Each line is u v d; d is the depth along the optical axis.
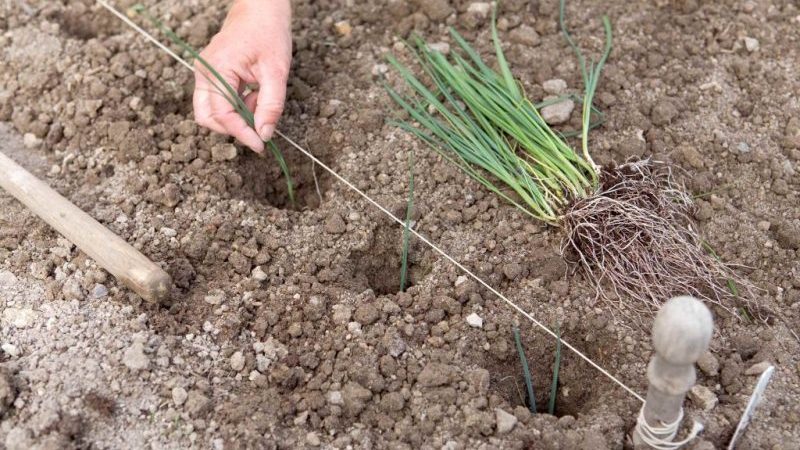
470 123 1.22
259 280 1.13
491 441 1.02
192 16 1.34
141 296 1.09
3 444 1.01
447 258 1.15
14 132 1.26
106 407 1.02
